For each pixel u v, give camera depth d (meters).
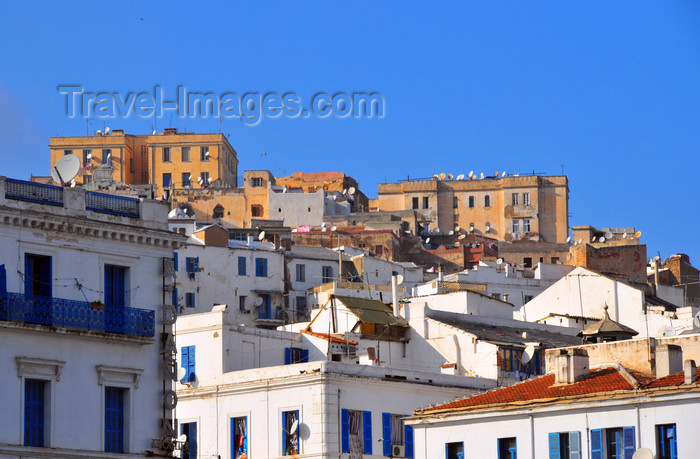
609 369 106.94
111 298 106.44
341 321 150.00
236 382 131.88
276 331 140.88
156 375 108.25
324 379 125.31
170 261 110.38
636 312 182.88
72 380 102.44
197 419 133.25
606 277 185.88
